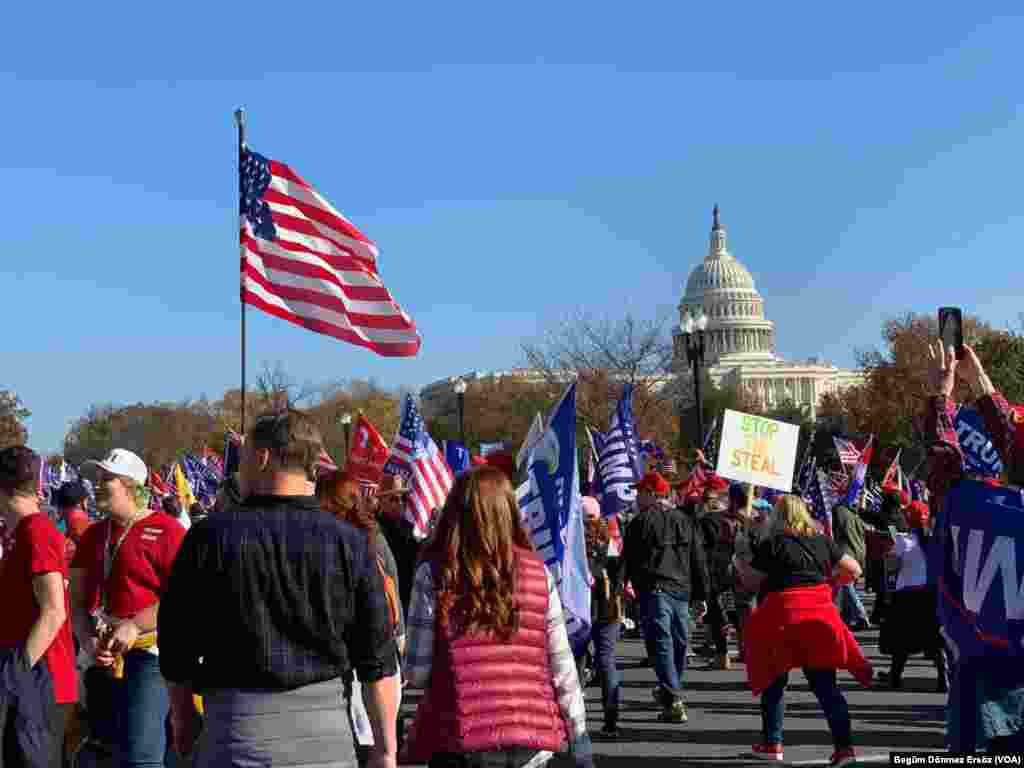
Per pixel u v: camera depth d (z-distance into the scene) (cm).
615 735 1104
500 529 487
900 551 1396
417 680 479
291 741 425
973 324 7919
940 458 554
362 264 1131
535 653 484
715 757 998
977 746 528
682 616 1223
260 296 1120
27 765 655
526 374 7694
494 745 462
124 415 11712
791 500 954
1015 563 520
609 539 1176
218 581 431
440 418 11812
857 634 2014
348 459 1528
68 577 739
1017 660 527
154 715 691
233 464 1541
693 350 2833
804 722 1173
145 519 705
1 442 8844
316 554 436
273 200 1127
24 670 660
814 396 15525
